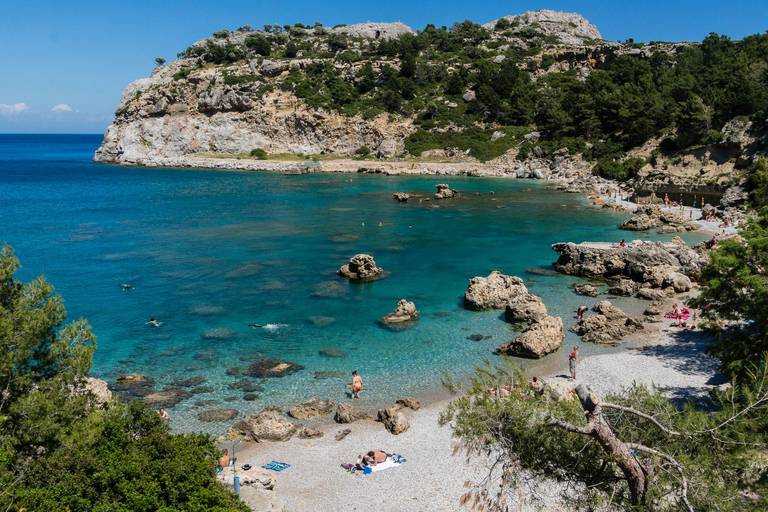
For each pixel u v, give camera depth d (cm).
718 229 7969
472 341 4131
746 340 2630
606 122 14712
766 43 16012
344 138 17975
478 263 6366
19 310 1992
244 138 18700
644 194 11338
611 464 1498
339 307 4838
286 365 3672
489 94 17338
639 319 4544
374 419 3005
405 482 2364
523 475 1550
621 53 18200
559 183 13562
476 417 1500
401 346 4019
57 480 1614
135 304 4825
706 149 11275
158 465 1722
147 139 19400
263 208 10056
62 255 6538
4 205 10481
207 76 19175
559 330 3991
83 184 13838
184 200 11050
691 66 15375
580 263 5984
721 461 1405
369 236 7706
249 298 5028
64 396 1973
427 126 17450
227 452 2523
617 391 3178
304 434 2825
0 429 1662
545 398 1530
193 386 3353
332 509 2181
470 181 14138
